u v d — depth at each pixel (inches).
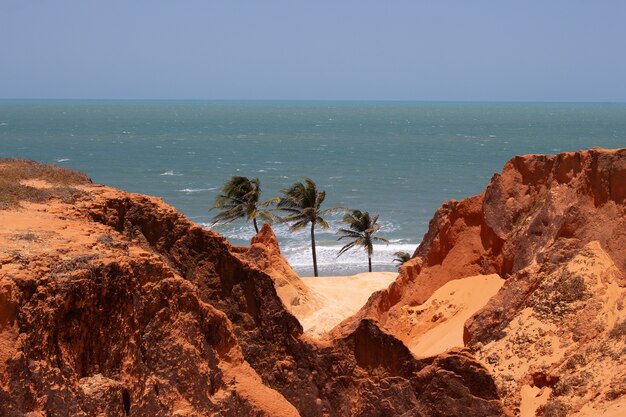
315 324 2970.0
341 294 3393.2
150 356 1284.4
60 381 1113.4
